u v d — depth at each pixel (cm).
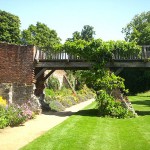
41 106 2189
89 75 1906
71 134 1190
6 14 4619
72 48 1955
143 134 1193
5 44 2075
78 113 1994
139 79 5569
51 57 2041
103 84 1870
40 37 6034
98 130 1288
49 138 1109
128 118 1733
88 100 4116
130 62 1922
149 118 1712
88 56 1927
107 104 1808
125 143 1027
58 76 3781
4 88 2014
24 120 1564
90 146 981
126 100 1888
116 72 1931
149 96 4512
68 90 3744
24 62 2053
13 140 1111
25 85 2028
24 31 5747
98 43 1912
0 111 1421
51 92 3019
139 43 5297
